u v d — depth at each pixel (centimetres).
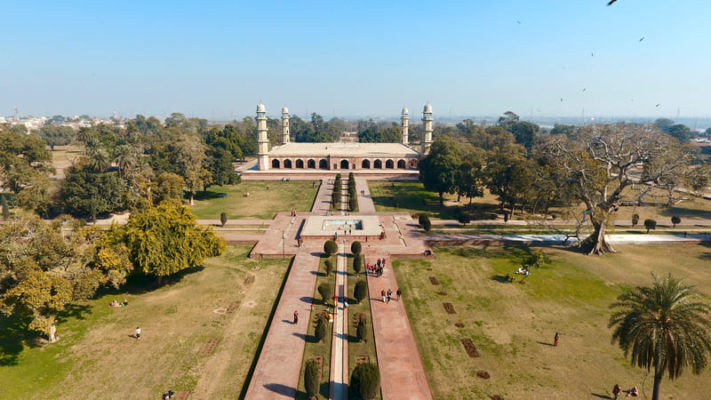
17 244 3322
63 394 2872
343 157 12800
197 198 9294
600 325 3788
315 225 6638
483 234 6494
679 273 4944
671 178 5400
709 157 16212
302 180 11638
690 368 3145
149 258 4206
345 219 7069
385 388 2911
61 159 15425
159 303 4219
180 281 4762
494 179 7681
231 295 4416
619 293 4444
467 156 9188
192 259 4544
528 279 4797
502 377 3052
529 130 17862
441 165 8525
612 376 3064
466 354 3338
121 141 12712
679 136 19725
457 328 3734
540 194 6600
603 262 5331
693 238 6194
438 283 4700
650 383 2984
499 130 16700
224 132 15312
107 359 3272
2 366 3148
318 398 2828
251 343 3528
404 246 5894
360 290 4138
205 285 4662
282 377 3044
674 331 2405
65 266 3481
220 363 3244
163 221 4406
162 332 3678
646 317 2498
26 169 8100
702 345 2383
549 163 6831
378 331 3653
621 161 5669
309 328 3719
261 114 12138
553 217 6888
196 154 8688
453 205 8731
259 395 2845
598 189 5725
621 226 6969
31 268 3178
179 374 3103
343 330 3697
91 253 3728
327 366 3178
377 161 13412
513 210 7688
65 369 3139
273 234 6500
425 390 2894
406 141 15612
